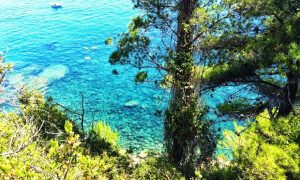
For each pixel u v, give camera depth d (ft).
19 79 91.71
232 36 42.19
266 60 38.86
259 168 29.14
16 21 154.71
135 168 36.65
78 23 151.12
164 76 46.19
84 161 19.20
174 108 45.47
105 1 180.75
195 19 42.22
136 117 76.48
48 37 135.74
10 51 122.93
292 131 32.35
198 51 44.93
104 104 83.35
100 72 103.65
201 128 45.44
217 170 40.40
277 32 39.70
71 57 116.78
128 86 92.68
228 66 45.52
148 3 45.68
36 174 17.01
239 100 49.75
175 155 47.65
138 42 45.88
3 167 16.40
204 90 48.49
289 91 45.24
